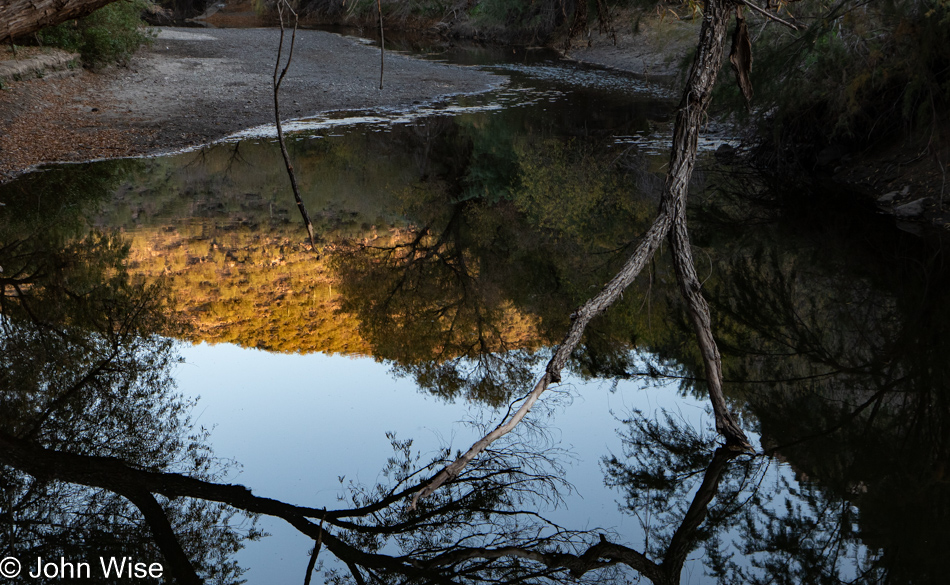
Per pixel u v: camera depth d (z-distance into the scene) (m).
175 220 8.07
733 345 5.12
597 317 5.66
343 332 5.52
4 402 4.35
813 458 3.77
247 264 6.93
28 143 10.30
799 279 6.33
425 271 6.92
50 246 7.03
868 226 7.45
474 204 9.13
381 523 3.29
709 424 4.10
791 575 2.94
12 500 3.42
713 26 3.49
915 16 7.40
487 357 5.06
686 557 3.08
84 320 5.52
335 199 9.24
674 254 3.71
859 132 8.98
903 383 4.56
